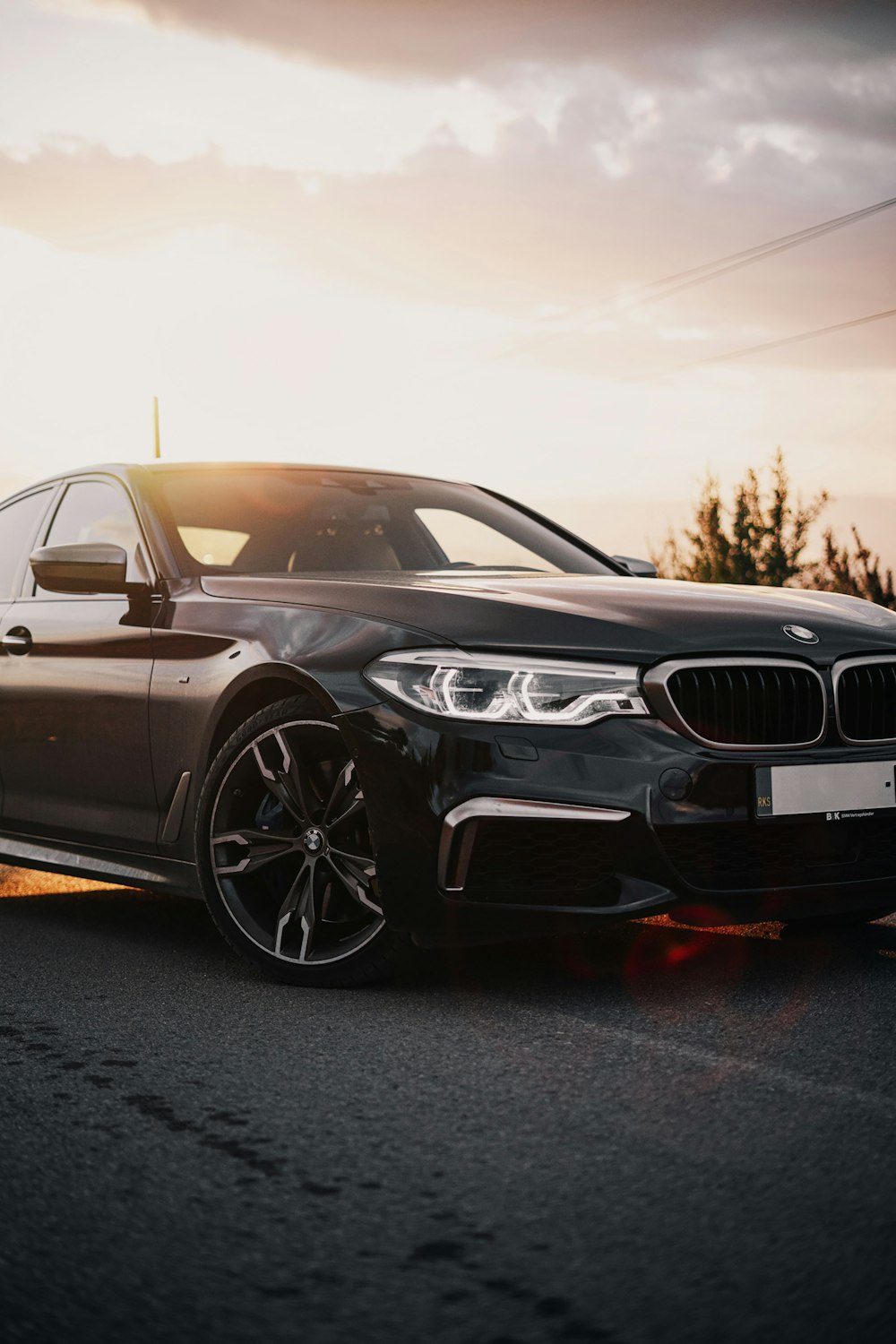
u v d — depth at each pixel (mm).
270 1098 2369
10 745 4156
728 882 2914
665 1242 1767
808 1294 1616
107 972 3377
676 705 2900
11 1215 1895
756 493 29031
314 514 4062
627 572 4293
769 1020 2760
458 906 2893
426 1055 2598
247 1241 1803
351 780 3092
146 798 3658
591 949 3441
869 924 3688
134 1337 1555
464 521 4312
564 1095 2342
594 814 2824
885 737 3086
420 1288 1663
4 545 4602
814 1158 2027
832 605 3385
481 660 2914
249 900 3289
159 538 3832
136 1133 2213
